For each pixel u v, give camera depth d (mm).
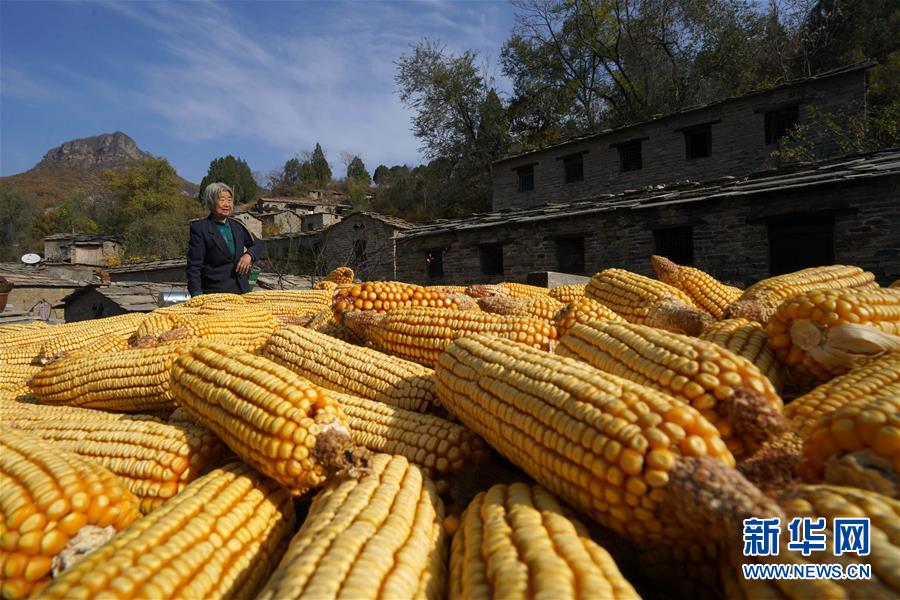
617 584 1211
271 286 18609
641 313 3627
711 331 2750
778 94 21172
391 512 1603
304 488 1912
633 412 1515
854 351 2238
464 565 1413
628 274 4160
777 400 1728
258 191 113812
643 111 36375
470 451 2131
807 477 1568
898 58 28281
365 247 30719
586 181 27453
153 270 35219
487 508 1638
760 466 1553
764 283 3725
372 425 2307
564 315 2971
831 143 19703
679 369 1808
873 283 4344
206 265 7355
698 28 35219
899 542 1153
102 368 3041
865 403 1544
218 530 1621
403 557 1406
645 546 1534
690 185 17047
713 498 1262
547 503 1621
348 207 73312
